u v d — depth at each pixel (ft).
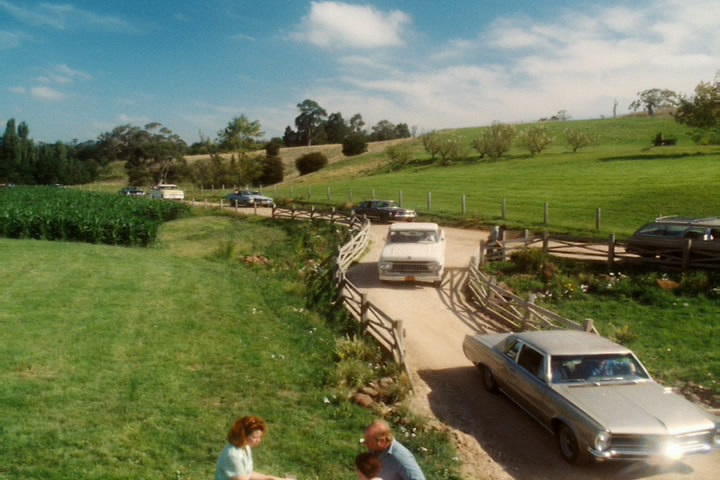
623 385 26.35
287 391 32.58
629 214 95.86
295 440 26.14
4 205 121.60
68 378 32.68
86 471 22.15
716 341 41.55
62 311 46.98
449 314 50.62
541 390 26.84
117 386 31.99
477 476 23.80
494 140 232.32
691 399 32.45
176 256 84.38
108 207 133.39
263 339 42.83
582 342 29.12
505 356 31.30
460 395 33.14
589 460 24.06
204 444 25.41
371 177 225.56
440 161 247.70
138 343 40.14
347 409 29.76
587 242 65.57
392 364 35.45
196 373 34.99
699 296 51.29
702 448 22.97
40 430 25.70
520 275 63.52
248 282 64.95
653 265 60.54
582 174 153.69
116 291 55.47
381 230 103.65
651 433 22.58
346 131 616.80
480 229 99.25
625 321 47.83
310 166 331.98
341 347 38.91
